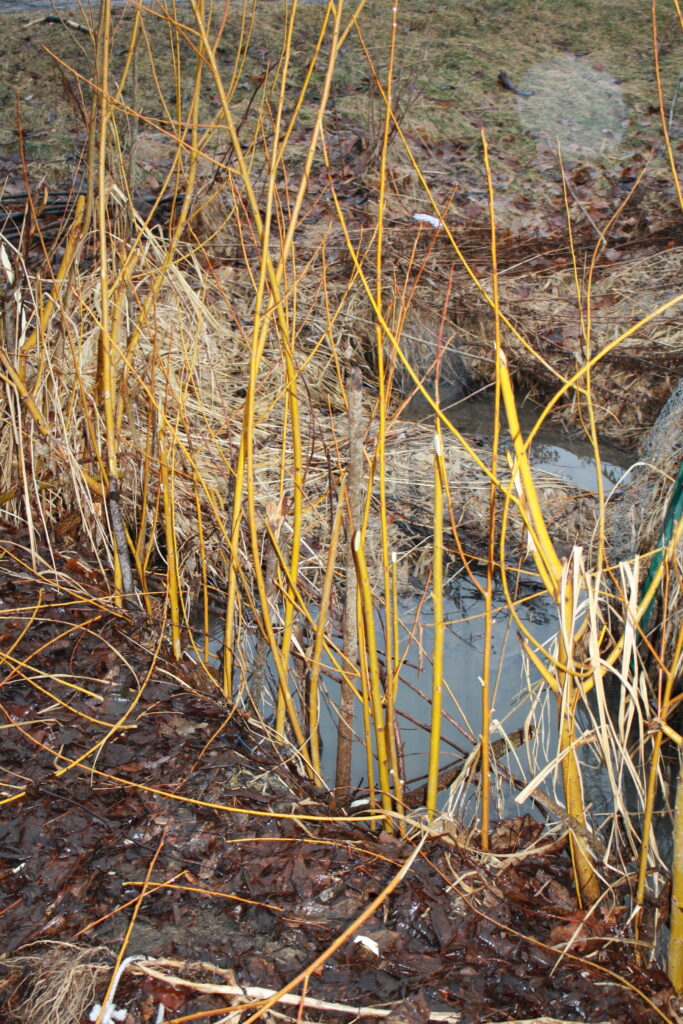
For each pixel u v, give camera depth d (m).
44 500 3.37
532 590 3.71
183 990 1.88
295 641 2.80
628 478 4.18
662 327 5.41
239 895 2.12
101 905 2.07
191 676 2.85
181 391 3.28
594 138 7.61
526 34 9.65
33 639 2.83
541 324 5.47
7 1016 1.83
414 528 4.00
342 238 6.04
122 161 3.21
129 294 3.77
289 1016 1.84
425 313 5.35
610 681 3.21
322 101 2.02
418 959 1.99
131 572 3.27
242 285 5.36
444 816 2.33
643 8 10.34
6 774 2.37
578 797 2.12
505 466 4.42
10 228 5.52
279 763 2.57
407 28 9.59
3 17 9.61
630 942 2.04
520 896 2.17
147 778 2.40
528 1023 1.85
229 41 8.90
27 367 3.55
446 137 7.54
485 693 2.18
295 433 2.28
